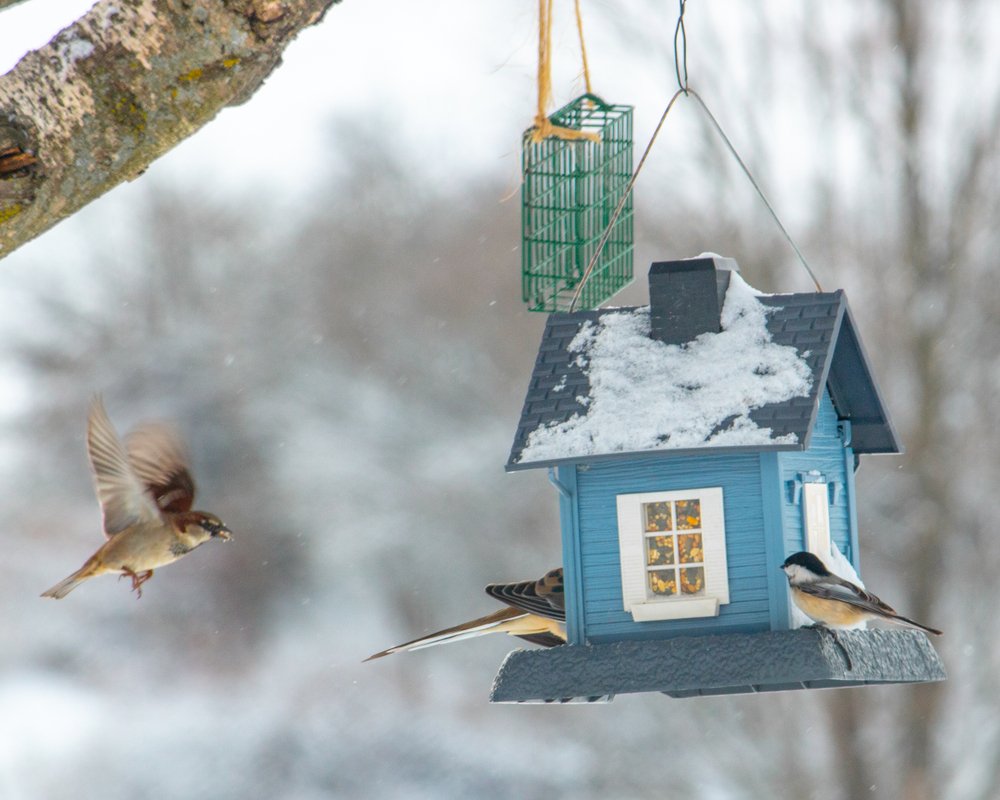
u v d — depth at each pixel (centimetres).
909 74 1853
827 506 761
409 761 2442
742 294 754
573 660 685
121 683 2925
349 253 3450
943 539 1789
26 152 441
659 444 693
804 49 1897
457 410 3100
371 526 2947
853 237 1883
